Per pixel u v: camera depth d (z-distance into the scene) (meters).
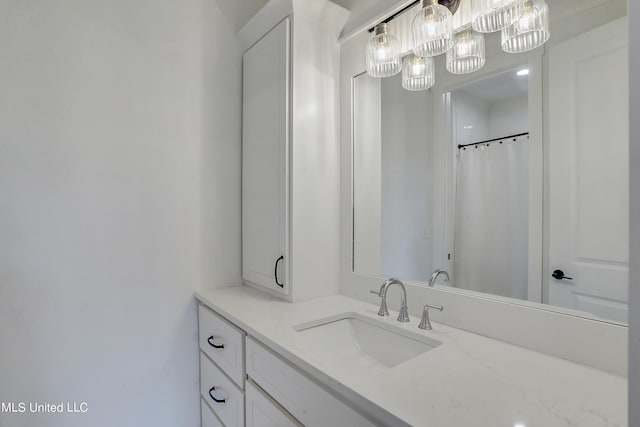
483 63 1.03
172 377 1.50
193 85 1.54
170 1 1.48
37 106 1.21
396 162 1.30
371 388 0.71
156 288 1.46
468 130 1.08
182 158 1.51
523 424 0.59
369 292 1.38
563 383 0.73
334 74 1.49
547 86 0.89
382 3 1.32
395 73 1.25
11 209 1.17
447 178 1.14
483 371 0.79
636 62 0.36
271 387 1.00
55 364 1.26
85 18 1.29
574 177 0.85
